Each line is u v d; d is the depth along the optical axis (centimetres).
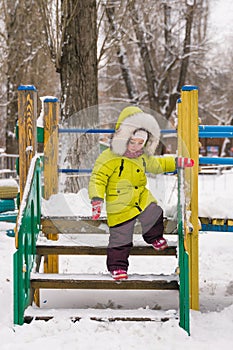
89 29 1477
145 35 3338
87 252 648
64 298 726
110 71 3825
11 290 753
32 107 673
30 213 621
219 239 1240
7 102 2916
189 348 529
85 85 1475
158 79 3447
